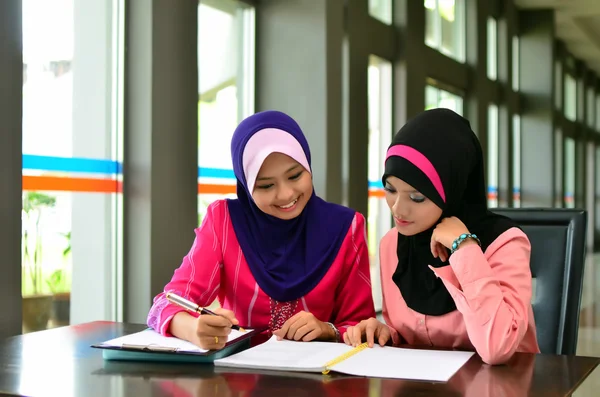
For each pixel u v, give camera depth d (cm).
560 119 1059
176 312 139
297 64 372
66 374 115
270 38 377
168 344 130
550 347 159
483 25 711
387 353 129
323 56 367
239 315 166
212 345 125
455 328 144
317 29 368
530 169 927
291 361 119
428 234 147
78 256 258
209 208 173
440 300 145
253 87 375
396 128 513
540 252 166
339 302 171
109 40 271
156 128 270
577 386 106
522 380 108
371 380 108
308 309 165
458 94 677
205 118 332
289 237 168
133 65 271
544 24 909
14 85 206
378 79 498
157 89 271
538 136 923
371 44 461
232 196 348
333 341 150
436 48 610
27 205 236
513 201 849
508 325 123
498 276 135
